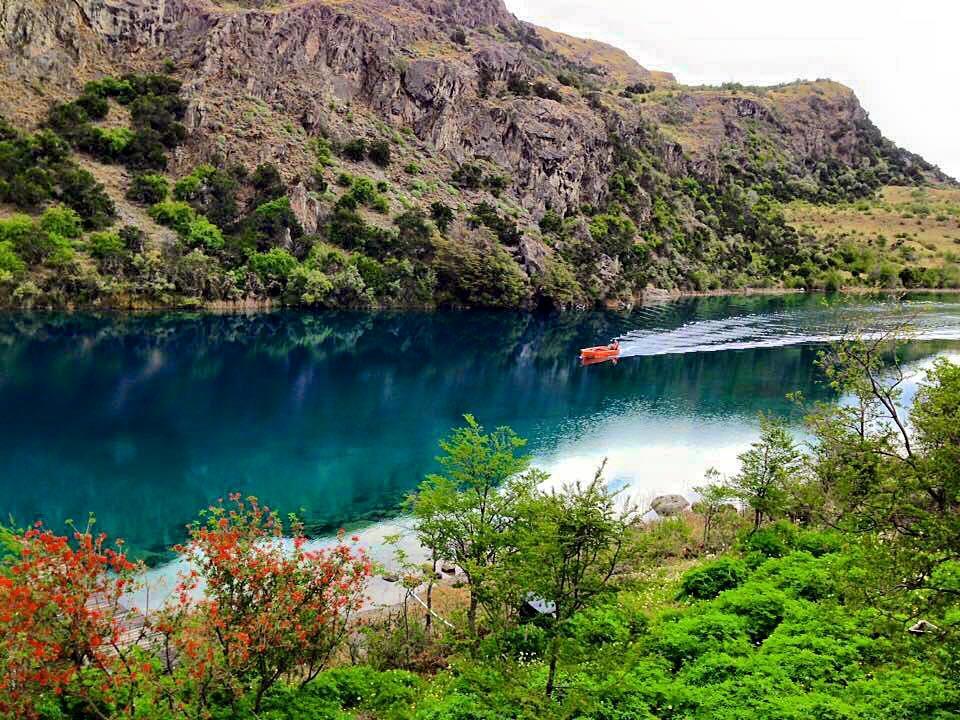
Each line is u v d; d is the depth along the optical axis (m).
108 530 37.53
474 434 30.09
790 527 34.16
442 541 26.80
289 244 120.88
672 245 184.75
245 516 21.64
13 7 126.06
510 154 173.12
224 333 95.06
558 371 86.00
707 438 59.88
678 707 18.98
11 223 96.00
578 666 18.20
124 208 112.50
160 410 60.28
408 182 149.75
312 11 159.00
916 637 18.88
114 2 143.88
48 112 123.06
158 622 18.67
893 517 19.86
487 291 131.38
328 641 19.23
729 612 25.55
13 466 45.94
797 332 112.56
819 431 31.91
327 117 149.62
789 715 17.77
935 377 26.11
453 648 22.78
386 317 118.38
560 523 17.77
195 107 133.25
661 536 19.97
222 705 18.05
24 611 14.80
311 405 65.44
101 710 16.97
